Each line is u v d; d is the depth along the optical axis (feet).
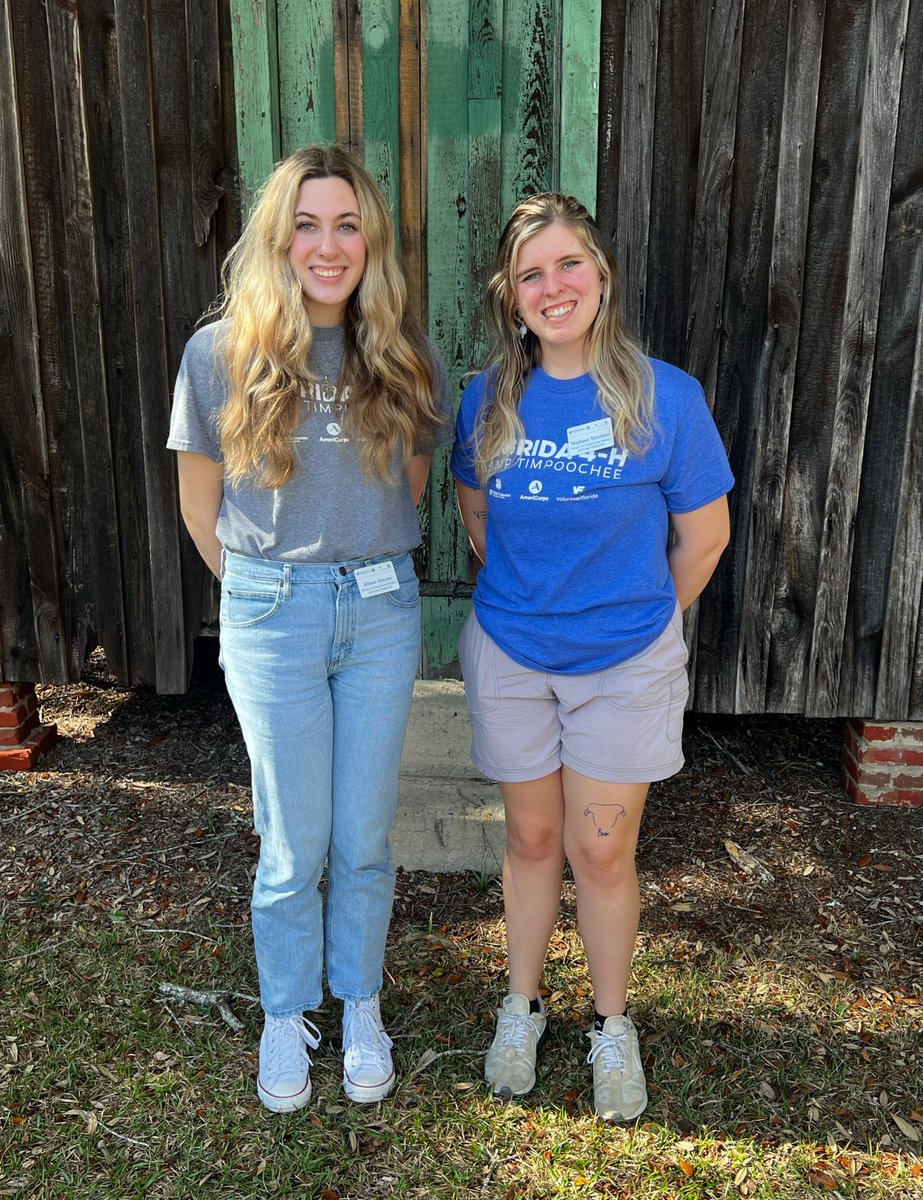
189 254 10.71
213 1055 8.13
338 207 6.43
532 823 7.59
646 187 10.09
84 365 11.07
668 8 9.66
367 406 6.77
